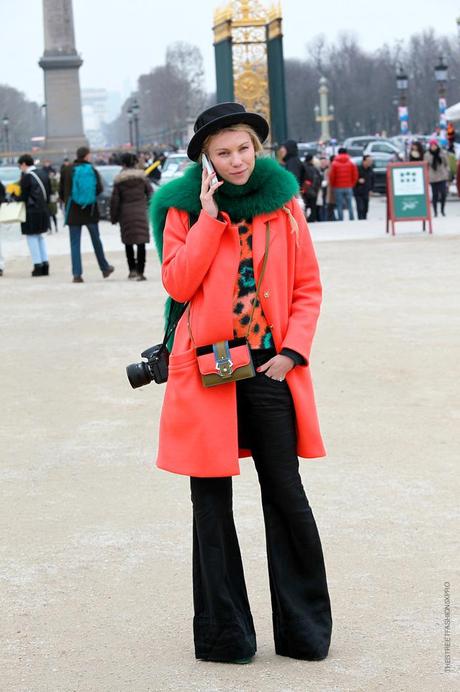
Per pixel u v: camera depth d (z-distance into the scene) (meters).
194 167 7.45
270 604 8.47
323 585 7.52
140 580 8.99
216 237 7.14
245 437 7.46
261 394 7.29
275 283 7.30
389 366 16.78
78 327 21.72
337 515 10.30
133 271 30.02
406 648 7.59
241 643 7.44
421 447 12.46
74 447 13.02
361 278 27.48
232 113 7.12
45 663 7.57
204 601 7.54
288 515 7.41
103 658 7.62
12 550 9.73
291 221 7.38
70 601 8.62
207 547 7.43
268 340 7.34
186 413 7.30
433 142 48.81
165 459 7.38
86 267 34.41
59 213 71.38
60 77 139.62
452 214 50.84
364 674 7.21
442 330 19.64
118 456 12.59
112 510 10.72
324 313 22.02
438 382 15.62
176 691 7.09
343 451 12.38
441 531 9.82
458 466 11.71
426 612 8.15
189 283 7.23
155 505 10.83
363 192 51.00
